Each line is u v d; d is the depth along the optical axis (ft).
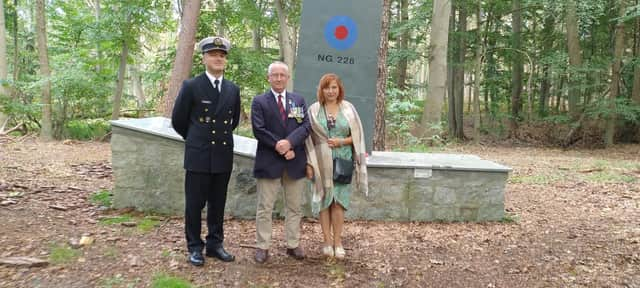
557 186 23.43
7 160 25.62
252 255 12.16
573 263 12.22
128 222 14.08
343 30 16.47
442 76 39.22
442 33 38.55
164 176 15.20
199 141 10.93
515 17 56.13
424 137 39.78
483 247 13.43
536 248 13.35
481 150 44.45
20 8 49.52
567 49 52.24
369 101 16.83
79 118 45.88
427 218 15.78
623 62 50.01
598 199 20.06
